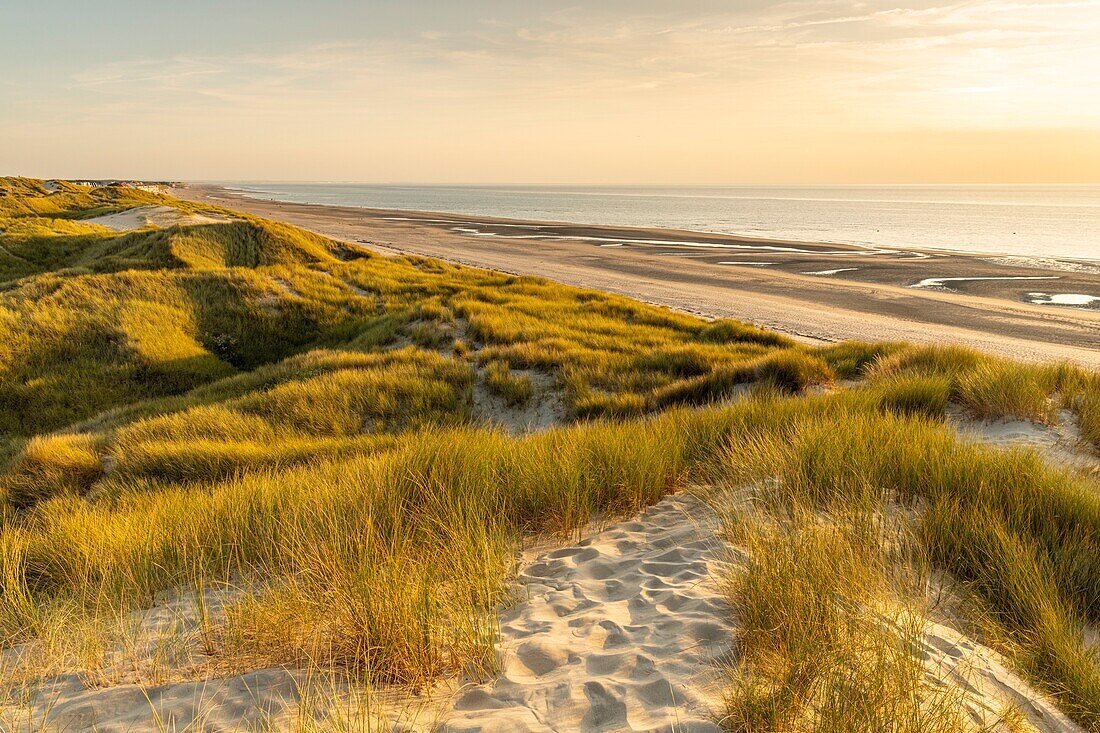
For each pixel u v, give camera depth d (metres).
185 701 2.88
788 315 26.02
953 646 3.13
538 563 4.74
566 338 16.70
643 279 36.84
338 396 12.06
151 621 4.16
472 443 7.09
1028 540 4.21
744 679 2.74
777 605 3.13
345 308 22.11
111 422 12.84
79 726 2.76
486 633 3.37
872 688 2.45
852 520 4.42
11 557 5.27
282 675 3.07
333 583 3.79
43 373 15.77
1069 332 22.62
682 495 6.11
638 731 2.48
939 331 22.80
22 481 9.03
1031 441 7.51
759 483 5.62
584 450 6.48
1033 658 3.13
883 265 43.47
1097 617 3.67
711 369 13.66
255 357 18.95
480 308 19.66
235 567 5.12
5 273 29.39
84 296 19.42
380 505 5.46
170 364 16.84
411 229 73.38
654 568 4.36
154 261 25.91
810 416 7.54
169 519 5.98
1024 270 40.88
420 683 2.96
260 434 10.53
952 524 4.36
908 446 5.71
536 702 2.77
